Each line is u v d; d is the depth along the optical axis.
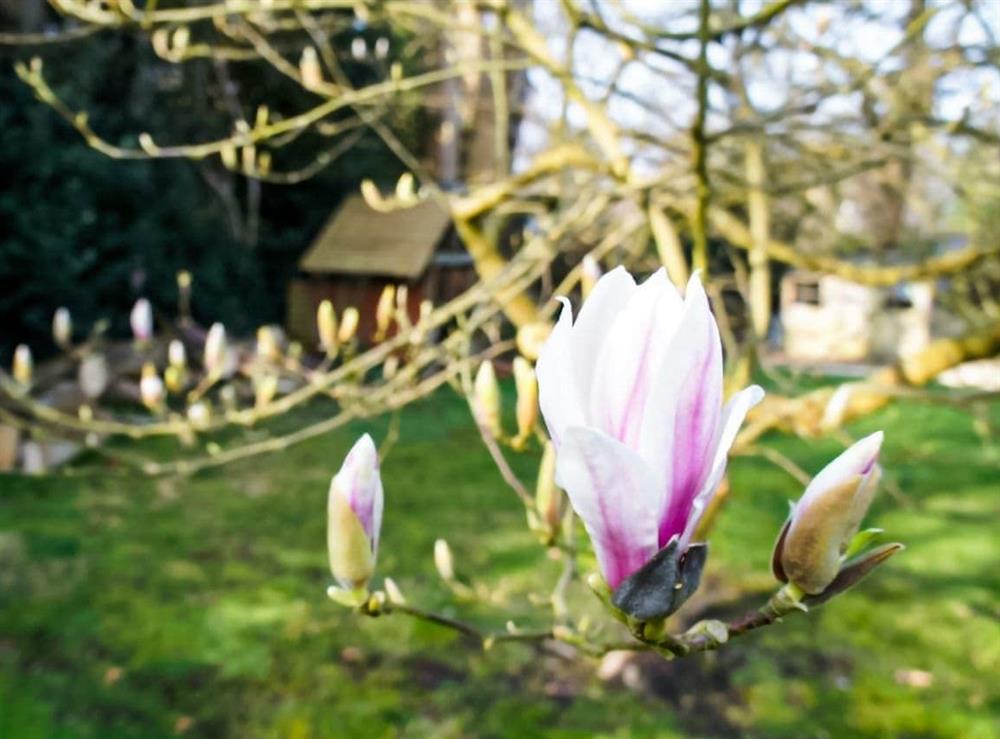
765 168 4.68
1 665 4.04
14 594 4.74
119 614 4.60
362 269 12.80
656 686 4.14
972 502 7.14
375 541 0.88
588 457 0.58
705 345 0.59
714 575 5.35
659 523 0.61
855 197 6.41
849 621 4.85
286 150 12.80
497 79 4.25
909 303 16.66
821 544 0.70
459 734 3.78
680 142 4.44
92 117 9.58
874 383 3.63
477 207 3.80
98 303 9.62
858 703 4.09
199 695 3.94
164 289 10.48
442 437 8.71
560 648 4.38
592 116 3.44
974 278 4.75
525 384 1.36
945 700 4.12
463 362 2.83
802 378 9.73
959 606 5.07
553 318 4.65
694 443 0.60
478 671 4.23
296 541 5.77
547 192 4.05
